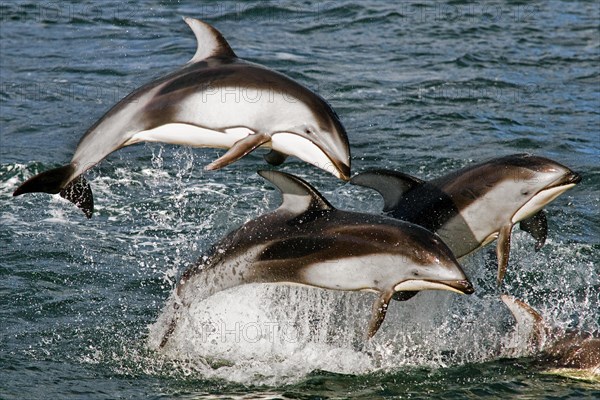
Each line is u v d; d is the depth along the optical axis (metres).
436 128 64.94
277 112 32.44
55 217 50.47
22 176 55.56
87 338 39.09
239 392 35.53
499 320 40.91
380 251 33.38
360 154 60.06
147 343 38.88
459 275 32.84
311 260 34.03
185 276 36.38
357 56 80.06
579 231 49.97
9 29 85.56
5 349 37.94
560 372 37.19
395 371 37.28
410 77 75.00
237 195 53.66
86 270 44.84
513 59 80.62
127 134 32.88
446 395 35.59
